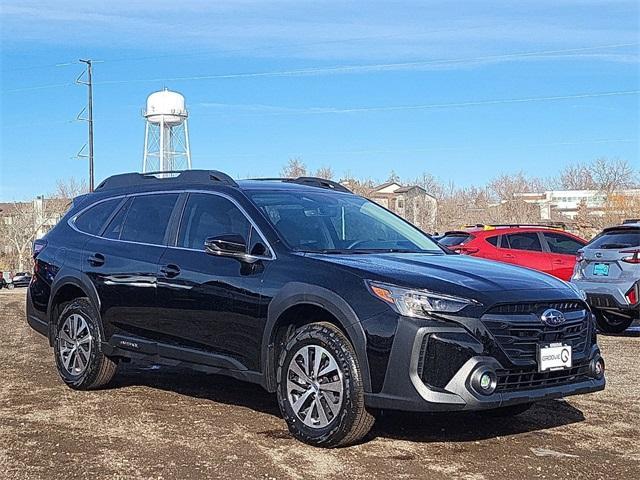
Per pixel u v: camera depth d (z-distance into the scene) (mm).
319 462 5082
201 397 7004
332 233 6328
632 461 5180
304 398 5449
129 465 5023
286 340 5699
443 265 5645
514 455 5293
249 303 5828
